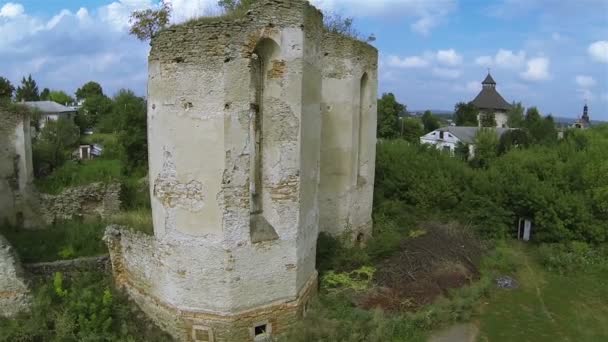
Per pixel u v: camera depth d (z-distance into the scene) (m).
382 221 19.14
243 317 10.16
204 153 9.73
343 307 12.12
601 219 20.12
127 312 11.41
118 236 12.51
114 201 20.48
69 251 15.18
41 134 36.41
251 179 10.62
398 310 12.73
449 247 17.22
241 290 10.12
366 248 15.66
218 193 9.72
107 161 33.59
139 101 36.19
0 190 18.80
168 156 10.17
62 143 35.75
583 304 14.90
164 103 10.09
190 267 10.18
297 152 10.49
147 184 22.64
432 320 12.64
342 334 10.86
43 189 22.75
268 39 9.88
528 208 20.88
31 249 15.30
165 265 10.59
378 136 56.16
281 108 10.18
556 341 12.41
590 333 12.93
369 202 17.70
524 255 19.50
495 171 22.72
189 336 10.34
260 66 10.34
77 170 28.09
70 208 19.92
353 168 16.19
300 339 10.38
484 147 38.53
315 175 11.80
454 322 13.13
